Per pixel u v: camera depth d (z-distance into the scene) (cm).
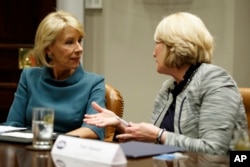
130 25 391
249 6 363
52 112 165
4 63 395
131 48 392
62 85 238
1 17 395
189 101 198
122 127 188
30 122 240
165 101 215
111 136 238
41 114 164
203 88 195
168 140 180
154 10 385
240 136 145
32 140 174
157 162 144
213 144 179
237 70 368
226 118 185
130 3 390
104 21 394
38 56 242
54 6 387
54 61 239
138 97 394
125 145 166
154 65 389
